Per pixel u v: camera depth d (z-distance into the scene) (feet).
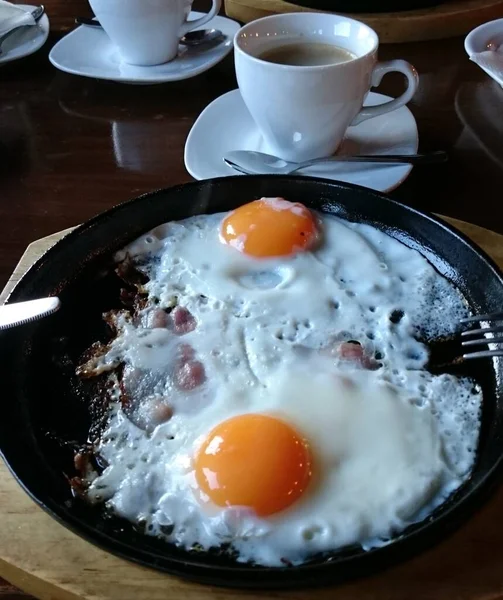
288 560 0.59
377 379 0.73
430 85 1.33
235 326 0.80
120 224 0.89
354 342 0.78
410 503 0.62
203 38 1.43
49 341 0.78
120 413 0.71
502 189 1.04
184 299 0.83
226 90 1.33
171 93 1.33
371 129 1.14
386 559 0.53
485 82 1.34
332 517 0.61
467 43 1.31
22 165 1.13
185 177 1.10
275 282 0.86
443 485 0.64
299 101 0.96
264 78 0.96
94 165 1.13
